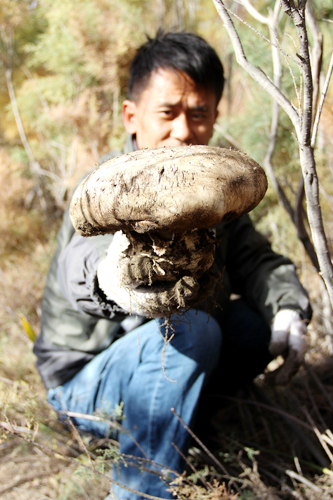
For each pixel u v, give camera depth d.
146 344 1.18
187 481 1.12
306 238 1.33
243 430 1.45
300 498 1.12
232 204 0.65
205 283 0.84
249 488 1.18
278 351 1.31
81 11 2.67
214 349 1.18
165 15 3.12
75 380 1.33
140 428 1.15
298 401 1.47
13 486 1.25
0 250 2.99
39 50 3.16
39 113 3.26
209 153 0.68
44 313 1.42
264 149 1.86
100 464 1.17
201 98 1.37
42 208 3.33
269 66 1.66
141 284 0.80
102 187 0.68
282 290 1.40
